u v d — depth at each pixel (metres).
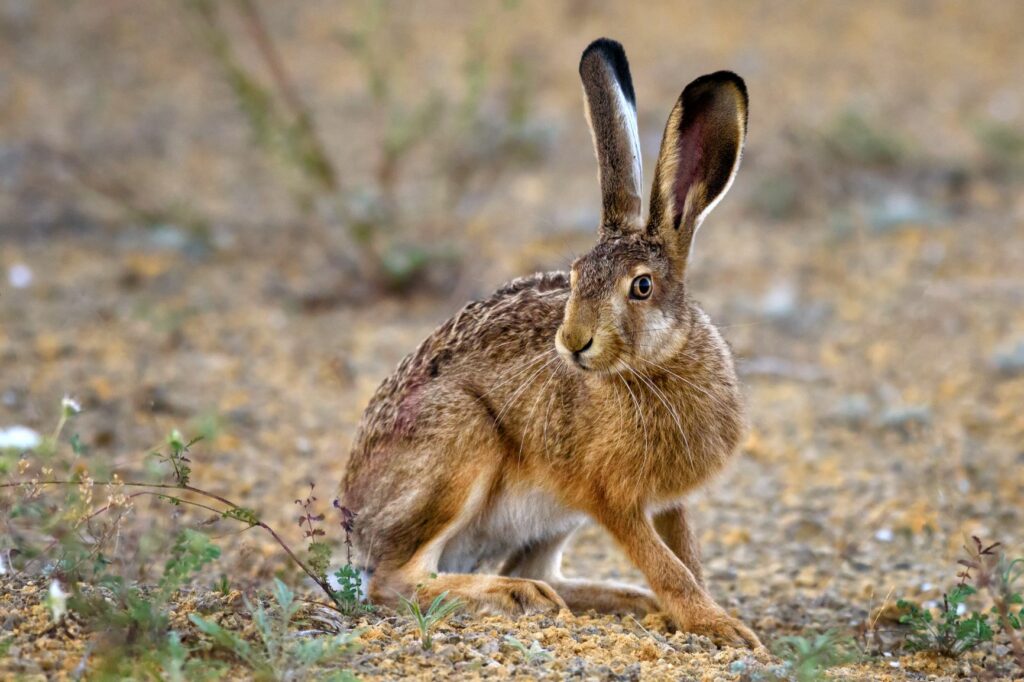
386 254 20.52
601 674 8.37
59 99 28.72
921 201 23.45
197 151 26.64
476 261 20.97
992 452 14.84
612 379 10.07
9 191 23.67
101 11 33.84
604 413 10.13
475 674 8.23
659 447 10.13
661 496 10.33
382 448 10.59
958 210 23.22
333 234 22.55
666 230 10.21
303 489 13.66
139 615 8.14
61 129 26.94
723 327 11.59
